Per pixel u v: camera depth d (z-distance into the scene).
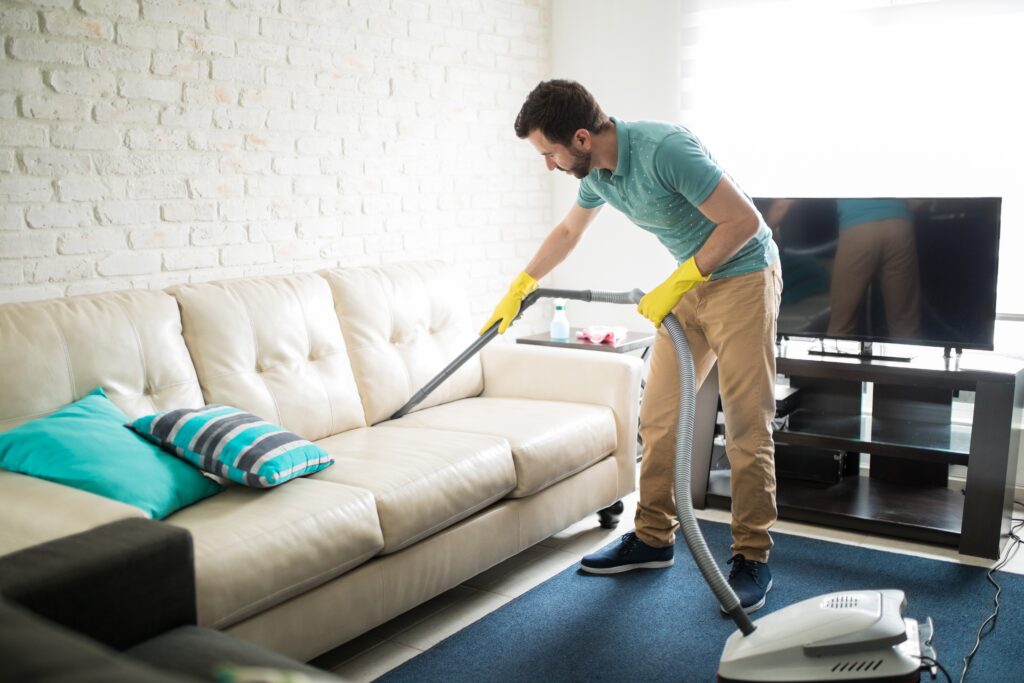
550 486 2.72
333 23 3.20
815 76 3.66
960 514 3.09
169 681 0.75
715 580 1.92
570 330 3.85
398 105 3.48
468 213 3.87
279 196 3.07
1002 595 2.57
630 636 2.32
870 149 3.59
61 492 1.75
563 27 4.24
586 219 2.74
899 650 1.83
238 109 2.91
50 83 2.43
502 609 2.48
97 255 2.58
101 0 2.52
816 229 3.22
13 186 2.38
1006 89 3.32
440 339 3.17
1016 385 2.84
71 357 2.16
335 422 2.70
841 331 3.24
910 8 3.44
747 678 1.84
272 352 2.61
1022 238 3.34
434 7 3.60
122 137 2.61
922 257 3.09
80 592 1.38
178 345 2.41
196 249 2.84
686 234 2.46
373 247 3.44
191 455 2.06
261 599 1.83
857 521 3.08
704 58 3.91
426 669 2.15
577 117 2.29
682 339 2.28
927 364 3.01
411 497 2.20
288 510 1.96
